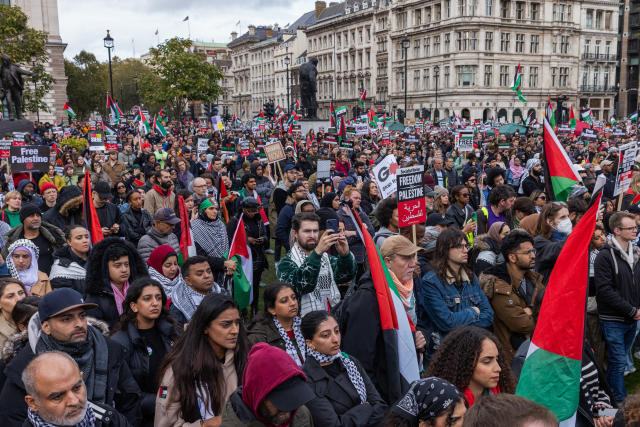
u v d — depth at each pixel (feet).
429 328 15.65
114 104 114.62
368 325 12.71
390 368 12.55
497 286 15.99
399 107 243.81
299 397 8.34
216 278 21.02
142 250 21.56
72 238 19.02
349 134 85.30
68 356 9.45
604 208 24.95
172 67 166.30
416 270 15.85
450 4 213.46
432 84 226.58
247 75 378.32
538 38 225.35
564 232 20.45
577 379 10.96
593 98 245.04
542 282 17.92
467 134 50.16
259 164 42.70
